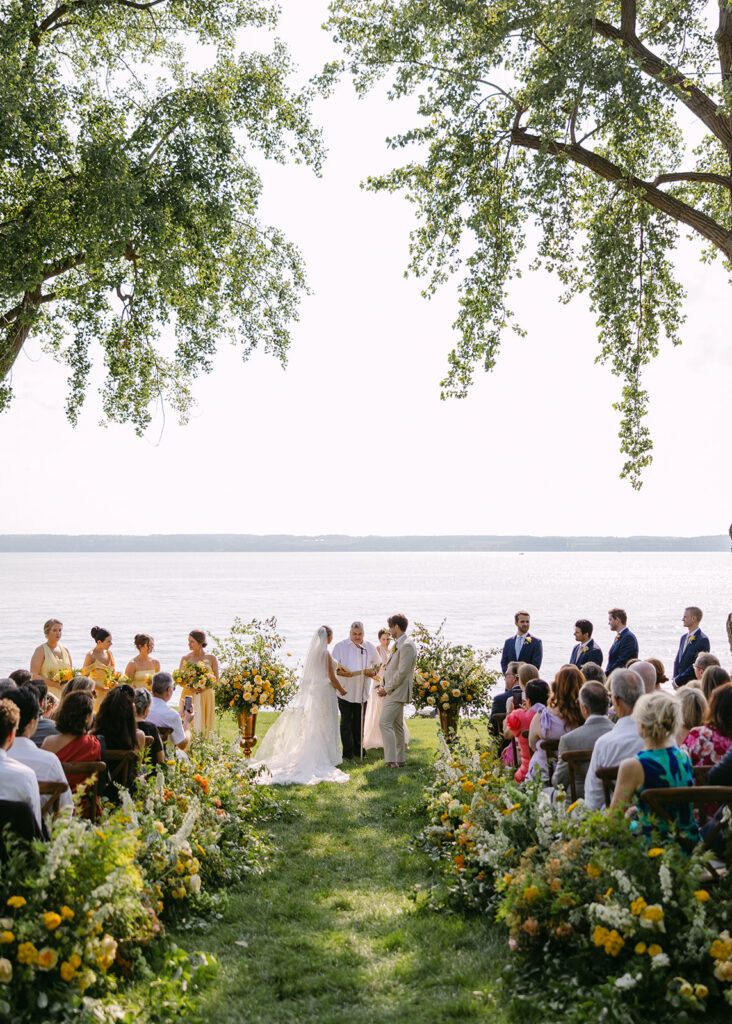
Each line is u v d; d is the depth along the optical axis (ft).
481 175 40.01
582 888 14.60
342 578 532.73
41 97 35.53
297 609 232.32
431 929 17.66
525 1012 13.46
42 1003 11.87
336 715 38.06
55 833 13.83
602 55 33.27
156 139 41.11
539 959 14.89
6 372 40.45
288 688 38.27
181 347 49.62
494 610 226.38
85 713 18.62
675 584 430.61
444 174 40.60
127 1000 13.57
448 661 39.11
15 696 16.30
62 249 37.01
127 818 16.74
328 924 18.37
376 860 23.38
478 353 41.45
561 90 34.19
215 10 47.24
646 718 14.60
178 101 42.19
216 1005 14.21
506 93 38.29
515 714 22.67
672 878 13.21
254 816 27.68
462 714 39.99
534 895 14.75
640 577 550.36
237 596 311.06
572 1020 12.67
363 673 40.63
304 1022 13.74
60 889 13.29
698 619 36.29
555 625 177.17
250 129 47.83
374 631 157.38
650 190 37.04
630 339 41.98
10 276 34.99
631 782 14.43
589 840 14.83
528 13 35.83
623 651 36.63
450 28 37.81
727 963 12.29
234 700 37.63
